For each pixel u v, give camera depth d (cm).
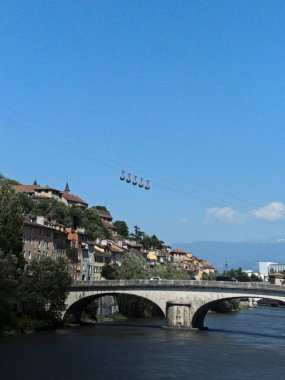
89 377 6241
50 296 11044
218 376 6538
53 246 14512
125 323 13625
